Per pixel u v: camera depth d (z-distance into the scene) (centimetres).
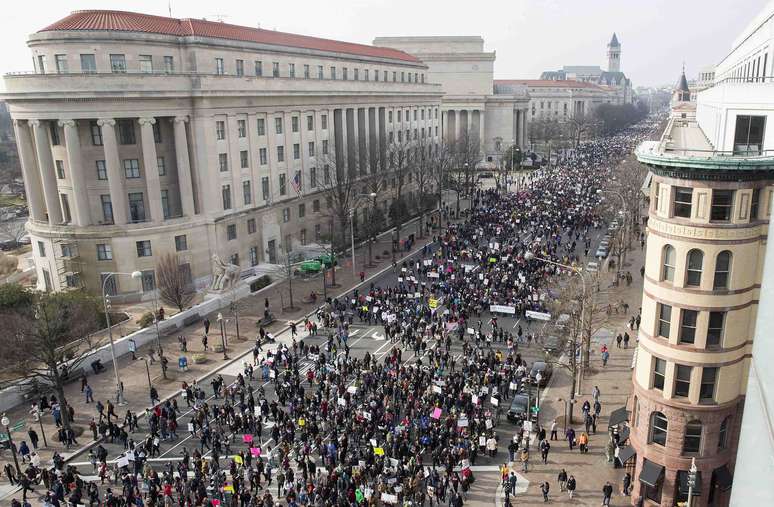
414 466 3331
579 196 10844
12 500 3127
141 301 6712
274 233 8144
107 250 6606
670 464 3067
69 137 6319
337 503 3070
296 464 3553
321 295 6925
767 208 2784
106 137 6356
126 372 5066
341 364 4728
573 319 4622
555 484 3466
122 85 6250
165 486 3166
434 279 6975
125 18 6800
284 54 8456
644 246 8638
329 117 9300
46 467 3684
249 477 3353
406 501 3061
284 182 8338
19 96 6166
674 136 4644
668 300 2962
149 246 6700
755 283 2881
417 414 3928
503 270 6812
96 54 6406
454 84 17512
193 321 6162
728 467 3100
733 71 6900
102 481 3400
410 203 11088
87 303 5316
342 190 8706
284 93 8025
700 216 2797
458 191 10825
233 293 6725
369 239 8156
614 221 8975
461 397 4147
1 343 4262
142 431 4116
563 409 4312
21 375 4816
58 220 6781
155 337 5712
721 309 2853
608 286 6788
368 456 3475
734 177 2705
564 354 5072
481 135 17012
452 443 3619
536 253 7194
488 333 5506
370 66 10900
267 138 7938
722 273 2850
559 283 6009
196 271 7050
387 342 5431
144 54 6669
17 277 8000
